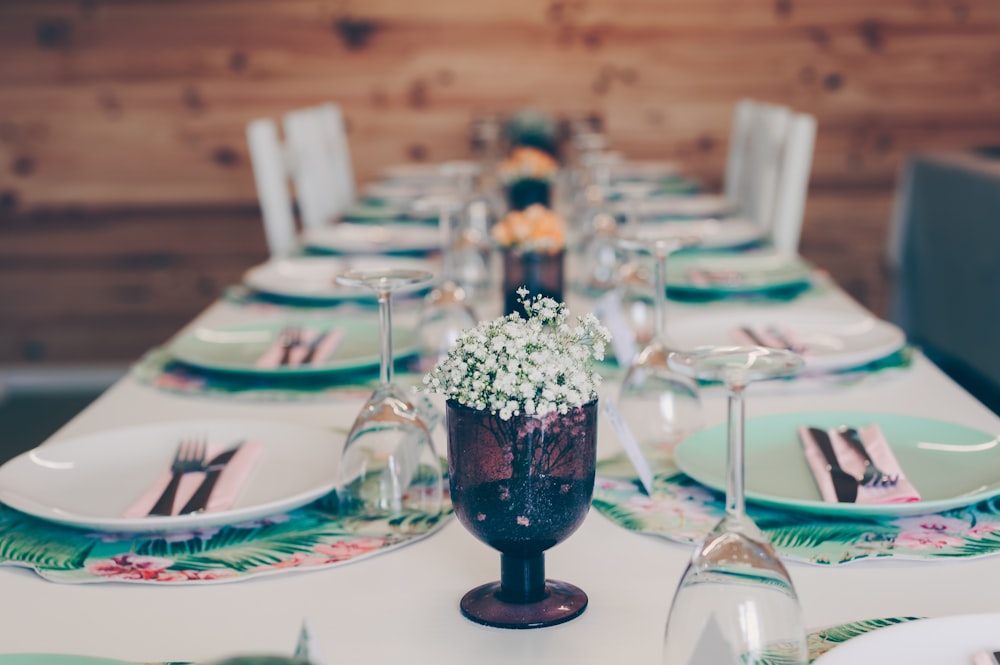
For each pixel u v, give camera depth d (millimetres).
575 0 4121
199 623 749
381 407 919
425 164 4238
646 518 908
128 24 4129
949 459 997
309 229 2994
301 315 1721
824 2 4109
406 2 4133
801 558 814
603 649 707
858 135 4207
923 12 4109
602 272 1801
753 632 611
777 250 2201
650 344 1105
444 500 957
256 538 881
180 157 4230
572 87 4184
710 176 4234
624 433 941
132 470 1029
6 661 652
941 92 4164
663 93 4180
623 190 2115
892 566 814
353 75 4180
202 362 1362
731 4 4117
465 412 720
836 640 703
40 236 4289
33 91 4172
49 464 1016
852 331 1502
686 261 2025
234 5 4121
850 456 974
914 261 4031
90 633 735
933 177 3805
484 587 781
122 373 4383
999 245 3266
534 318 746
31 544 867
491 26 4145
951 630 663
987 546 831
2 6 4109
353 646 715
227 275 4328
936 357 3846
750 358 646
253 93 4188
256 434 1084
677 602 633
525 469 712
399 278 903
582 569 827
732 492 644
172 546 866
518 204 2344
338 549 859
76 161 4230
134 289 4336
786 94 4180
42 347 4371
